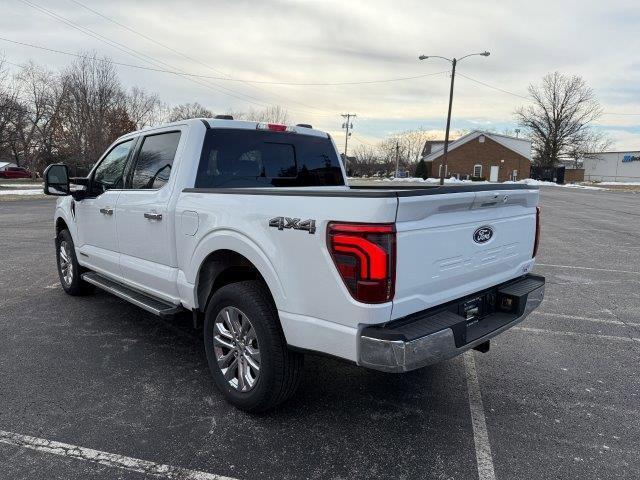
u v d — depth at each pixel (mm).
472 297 3279
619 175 74625
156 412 3299
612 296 6535
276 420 3230
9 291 6270
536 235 3857
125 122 39969
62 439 2965
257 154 4293
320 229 2650
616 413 3422
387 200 2471
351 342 2613
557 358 4402
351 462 2791
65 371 3920
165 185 3928
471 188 2975
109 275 4852
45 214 16062
